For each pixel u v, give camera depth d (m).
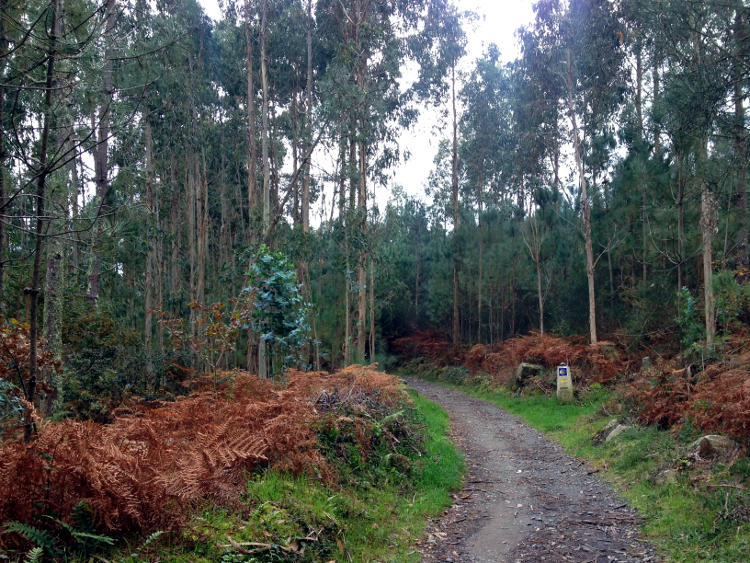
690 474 6.32
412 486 6.99
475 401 19.17
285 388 7.11
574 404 15.05
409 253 40.53
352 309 24.44
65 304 11.85
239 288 19.41
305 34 23.30
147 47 7.81
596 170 21.31
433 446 8.81
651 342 16.61
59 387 7.51
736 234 14.57
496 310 30.22
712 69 9.06
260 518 4.20
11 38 3.82
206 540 3.69
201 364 12.69
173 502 3.89
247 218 32.34
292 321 8.93
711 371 8.91
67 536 3.34
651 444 7.95
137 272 25.42
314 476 5.52
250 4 21.03
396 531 5.45
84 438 3.62
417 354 35.44
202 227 26.16
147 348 15.40
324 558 4.25
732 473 5.89
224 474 4.52
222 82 26.05
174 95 21.31
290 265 9.23
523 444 10.77
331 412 7.14
